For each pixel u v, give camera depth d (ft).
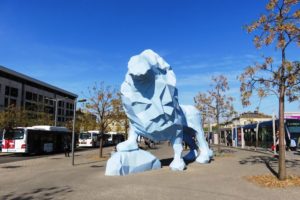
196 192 37.96
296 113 116.98
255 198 34.55
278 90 44.80
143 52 52.80
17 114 160.86
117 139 219.00
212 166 63.67
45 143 128.26
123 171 52.75
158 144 222.07
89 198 35.27
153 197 35.40
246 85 46.55
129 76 53.67
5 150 118.21
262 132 136.56
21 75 260.21
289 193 36.78
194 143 75.87
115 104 100.37
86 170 62.44
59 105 323.98
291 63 41.93
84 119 116.37
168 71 55.67
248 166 63.21
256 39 44.57
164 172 54.80
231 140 175.63
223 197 35.19
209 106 105.40
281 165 44.21
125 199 34.55
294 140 111.96
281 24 42.83
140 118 54.03
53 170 63.67
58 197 36.17
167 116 54.90
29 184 46.14
